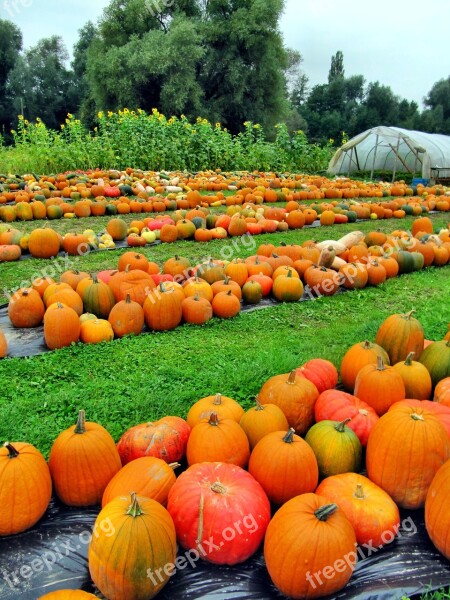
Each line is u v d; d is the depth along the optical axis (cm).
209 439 166
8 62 2738
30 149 1108
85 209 714
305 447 159
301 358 281
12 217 669
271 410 183
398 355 255
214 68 2048
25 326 318
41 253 484
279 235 627
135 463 156
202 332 320
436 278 478
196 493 144
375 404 203
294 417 197
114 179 1024
